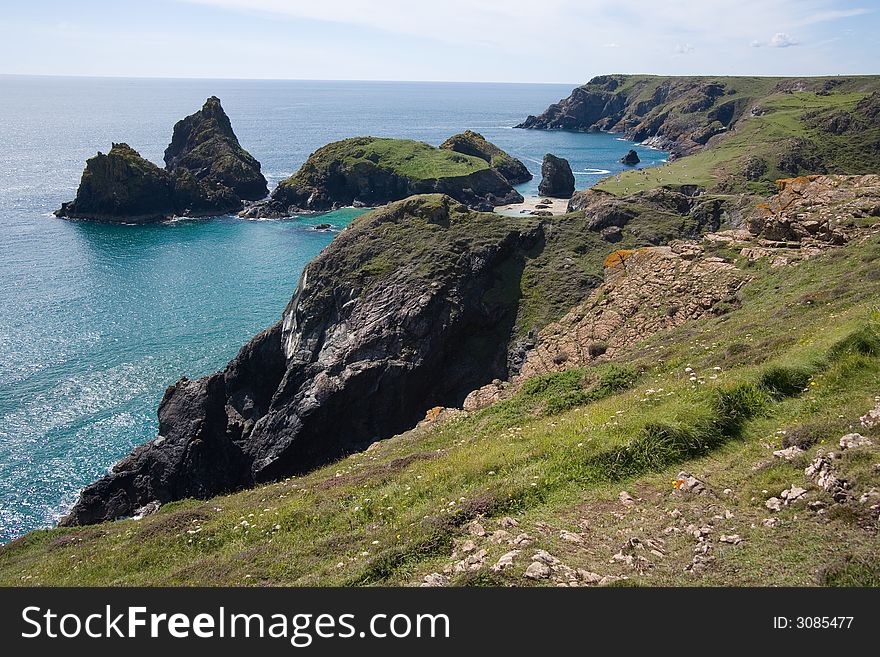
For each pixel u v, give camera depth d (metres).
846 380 15.40
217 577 13.00
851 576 8.80
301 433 44.81
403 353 48.12
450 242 57.38
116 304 74.94
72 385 55.38
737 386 16.12
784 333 22.02
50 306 73.38
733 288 37.81
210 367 59.62
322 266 57.94
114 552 17.09
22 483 43.09
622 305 42.72
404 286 52.19
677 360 23.80
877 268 26.48
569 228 62.44
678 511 11.92
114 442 47.72
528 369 41.94
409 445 24.05
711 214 62.66
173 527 18.50
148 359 60.81
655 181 117.69
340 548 13.35
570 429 17.59
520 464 15.72
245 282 84.88
